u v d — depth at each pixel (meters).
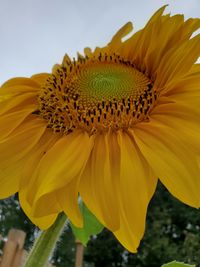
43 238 0.20
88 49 0.25
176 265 0.20
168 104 0.20
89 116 0.21
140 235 0.17
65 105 0.21
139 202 0.18
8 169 0.20
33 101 0.23
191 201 0.18
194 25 0.21
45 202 0.18
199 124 0.19
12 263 0.61
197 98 0.20
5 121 0.21
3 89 0.23
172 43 0.22
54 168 0.19
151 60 0.22
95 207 0.18
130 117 0.20
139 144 0.19
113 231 0.17
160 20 0.22
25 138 0.21
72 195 0.18
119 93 0.21
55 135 0.21
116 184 0.19
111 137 0.20
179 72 0.20
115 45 0.24
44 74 0.24
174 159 0.18
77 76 0.22
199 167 0.18
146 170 0.19
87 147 0.19
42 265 0.19
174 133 0.19
